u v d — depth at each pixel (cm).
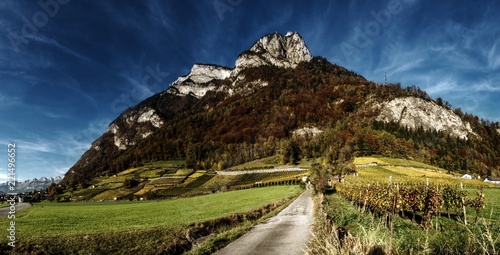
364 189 3900
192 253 1446
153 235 2142
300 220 2462
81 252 1828
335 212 2566
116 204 7350
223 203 5472
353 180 8238
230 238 1736
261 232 1927
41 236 2148
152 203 6806
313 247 757
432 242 812
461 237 771
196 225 2395
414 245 788
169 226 2441
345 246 595
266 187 9319
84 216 4259
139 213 4500
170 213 4256
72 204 7912
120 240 2039
